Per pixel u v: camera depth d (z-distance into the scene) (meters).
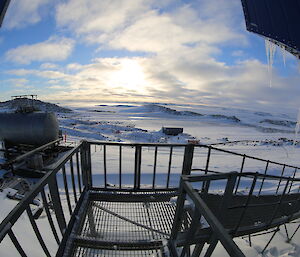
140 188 3.57
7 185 7.27
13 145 11.98
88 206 3.23
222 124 87.69
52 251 3.25
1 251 2.70
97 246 2.34
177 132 43.38
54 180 2.04
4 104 71.25
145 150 22.92
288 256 4.67
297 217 4.09
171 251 2.26
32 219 1.56
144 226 2.87
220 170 16.38
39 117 11.57
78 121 53.53
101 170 13.96
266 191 11.36
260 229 3.39
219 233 1.20
